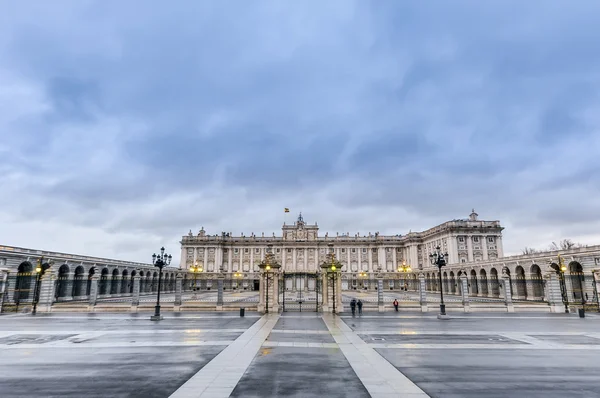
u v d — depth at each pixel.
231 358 19.80
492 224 110.62
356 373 16.75
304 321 36.66
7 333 29.11
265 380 15.64
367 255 146.38
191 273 137.00
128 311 47.28
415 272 128.75
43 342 24.98
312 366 18.06
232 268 147.38
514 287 77.81
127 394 13.95
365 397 13.52
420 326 33.22
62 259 71.50
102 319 38.84
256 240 148.62
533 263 72.25
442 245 116.62
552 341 25.58
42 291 47.91
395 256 144.75
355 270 145.38
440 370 17.42
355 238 147.75
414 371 17.23
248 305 50.47
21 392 14.24
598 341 25.69
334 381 15.51
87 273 79.75
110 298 80.75
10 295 58.28
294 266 145.38
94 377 16.23
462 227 110.00
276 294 47.78
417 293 105.19
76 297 76.88
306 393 13.95
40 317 41.12
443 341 25.33
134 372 17.03
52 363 18.86
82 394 13.97
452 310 49.12
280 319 38.31
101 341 25.25
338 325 33.53
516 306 49.47
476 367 18.02
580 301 59.84
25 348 22.84
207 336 27.23
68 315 43.28
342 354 20.88
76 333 28.97
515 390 14.43
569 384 15.26
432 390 14.40
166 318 39.47
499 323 35.75
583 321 37.69
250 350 21.97
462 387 14.78
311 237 149.00
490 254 109.19
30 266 63.94
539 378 16.14
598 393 14.13
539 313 46.19
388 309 49.69
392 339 26.12
